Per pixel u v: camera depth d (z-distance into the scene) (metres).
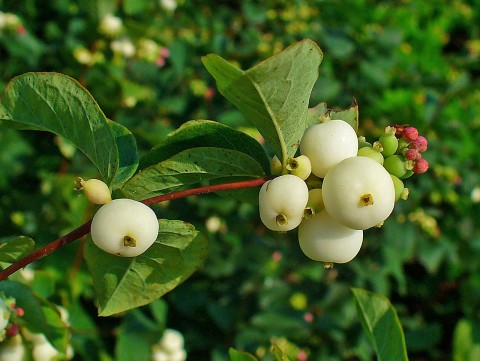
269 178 0.14
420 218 0.46
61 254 0.34
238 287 0.40
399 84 0.60
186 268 0.15
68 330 0.19
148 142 0.41
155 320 0.36
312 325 0.40
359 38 0.56
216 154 0.14
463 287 0.50
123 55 0.44
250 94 0.13
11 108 0.14
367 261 0.44
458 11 0.85
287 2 0.56
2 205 0.39
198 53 0.49
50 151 0.43
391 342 0.17
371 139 0.52
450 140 0.52
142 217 0.13
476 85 0.59
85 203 0.37
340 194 0.12
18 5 0.47
